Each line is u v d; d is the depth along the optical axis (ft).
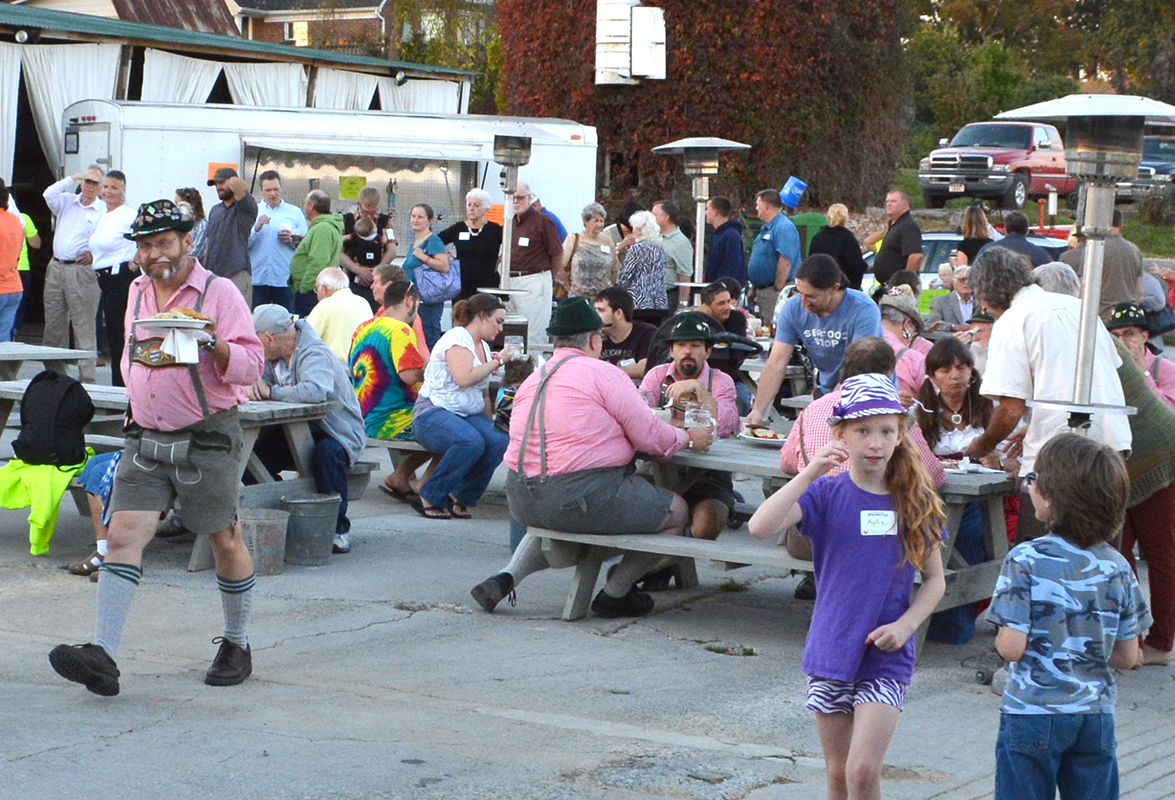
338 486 27.14
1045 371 19.52
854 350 19.31
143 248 17.31
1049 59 190.39
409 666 19.93
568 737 16.62
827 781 14.03
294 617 22.44
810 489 12.81
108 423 28.81
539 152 60.59
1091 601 12.03
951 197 98.27
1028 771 12.15
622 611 23.17
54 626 21.38
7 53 56.85
